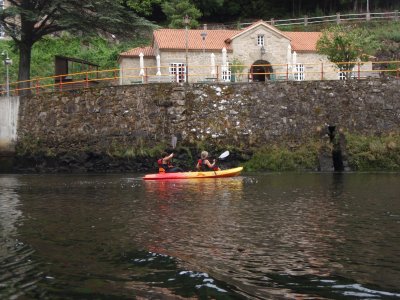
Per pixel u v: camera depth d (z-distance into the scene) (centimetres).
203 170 2580
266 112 3250
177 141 3198
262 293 608
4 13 3666
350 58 3872
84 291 620
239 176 2627
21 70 3975
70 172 3334
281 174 2789
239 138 3206
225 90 3266
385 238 934
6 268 729
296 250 834
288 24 7288
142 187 2036
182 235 966
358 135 3231
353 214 1233
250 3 8206
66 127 3375
